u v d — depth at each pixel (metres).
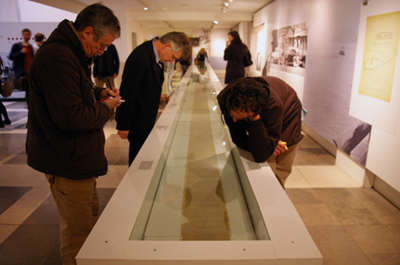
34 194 2.87
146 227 0.93
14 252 2.06
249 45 10.27
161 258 0.74
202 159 1.49
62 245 1.50
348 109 3.28
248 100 1.16
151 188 1.13
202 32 16.30
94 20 1.26
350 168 3.29
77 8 6.59
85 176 1.38
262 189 1.06
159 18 9.00
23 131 5.00
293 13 5.25
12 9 7.75
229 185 1.24
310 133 4.81
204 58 8.38
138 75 2.21
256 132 1.27
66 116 1.20
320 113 4.11
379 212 2.60
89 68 1.51
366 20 2.88
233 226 0.96
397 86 2.42
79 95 1.25
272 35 6.89
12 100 7.59
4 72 6.59
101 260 0.75
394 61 2.45
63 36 1.24
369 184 3.04
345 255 2.07
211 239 0.87
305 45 4.65
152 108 2.36
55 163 1.32
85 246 0.78
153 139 1.62
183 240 0.86
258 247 0.78
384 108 2.59
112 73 5.56
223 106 1.39
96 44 1.35
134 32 9.28
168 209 1.04
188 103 2.74
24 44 6.32
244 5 7.75
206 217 0.99
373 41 2.76
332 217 2.53
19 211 2.57
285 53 5.79
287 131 1.83
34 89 1.23
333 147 3.98
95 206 1.71
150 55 2.23
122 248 0.78
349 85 3.25
